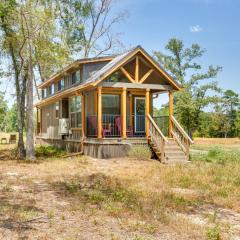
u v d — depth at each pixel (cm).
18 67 2216
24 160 1931
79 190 1052
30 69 1998
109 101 2236
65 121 2573
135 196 976
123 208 830
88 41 3806
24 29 1927
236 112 7400
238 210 886
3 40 2005
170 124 2106
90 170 1527
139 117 2327
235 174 1413
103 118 2170
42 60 2117
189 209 875
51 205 854
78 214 772
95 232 644
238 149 3075
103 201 902
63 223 696
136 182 1220
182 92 3666
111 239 608
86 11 3347
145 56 2039
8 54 2152
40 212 779
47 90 3444
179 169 1530
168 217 764
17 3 1869
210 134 6694
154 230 664
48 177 1317
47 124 3222
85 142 2141
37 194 990
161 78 2156
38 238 599
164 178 1302
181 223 725
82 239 603
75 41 3297
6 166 1664
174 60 3869
